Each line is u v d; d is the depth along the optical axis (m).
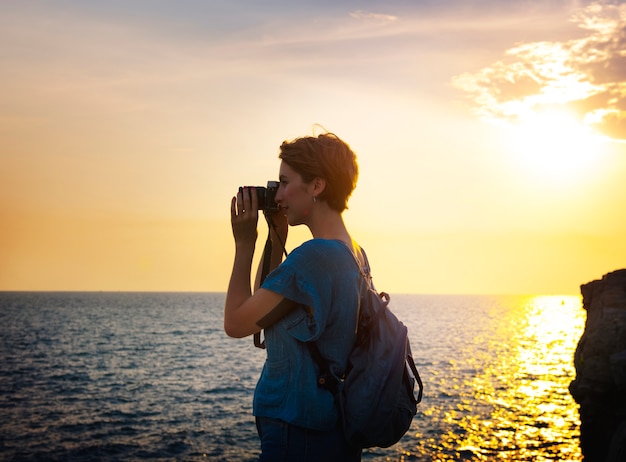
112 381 49.56
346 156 2.07
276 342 1.96
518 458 24.22
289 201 2.06
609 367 19.56
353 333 1.95
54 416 34.25
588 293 22.95
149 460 24.75
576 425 31.11
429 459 23.97
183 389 45.41
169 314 172.75
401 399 2.02
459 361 63.75
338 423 1.92
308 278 1.90
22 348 75.50
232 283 2.00
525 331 119.50
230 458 25.06
